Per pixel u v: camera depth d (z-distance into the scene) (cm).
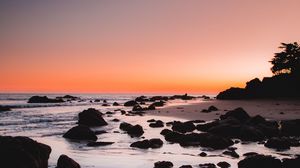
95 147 1606
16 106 5484
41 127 2516
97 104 6856
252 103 4903
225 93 6762
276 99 5725
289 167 1067
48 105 6097
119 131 2261
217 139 1591
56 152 1474
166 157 1349
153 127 2430
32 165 968
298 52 6444
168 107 4609
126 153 1436
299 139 1780
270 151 1466
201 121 2616
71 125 2653
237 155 1352
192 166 1162
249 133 1825
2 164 932
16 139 1034
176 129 2153
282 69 6519
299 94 5831
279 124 2183
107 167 1181
